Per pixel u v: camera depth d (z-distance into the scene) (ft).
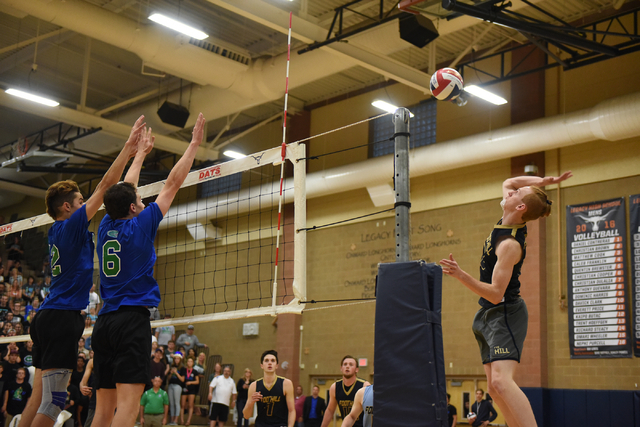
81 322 13.73
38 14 41.27
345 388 23.09
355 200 56.03
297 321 56.75
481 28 46.78
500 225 12.26
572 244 44.01
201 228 64.03
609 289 41.83
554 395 42.78
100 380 12.29
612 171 42.98
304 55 46.34
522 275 45.09
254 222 60.85
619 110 39.34
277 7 39.32
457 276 11.30
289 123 62.75
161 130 56.59
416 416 11.68
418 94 53.67
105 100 66.54
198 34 39.50
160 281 67.97
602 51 38.09
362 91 57.67
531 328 43.78
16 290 60.03
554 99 45.93
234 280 61.46
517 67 47.96
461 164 46.73
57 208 14.05
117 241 12.25
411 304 12.26
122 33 43.68
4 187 72.64
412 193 52.39
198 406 54.95
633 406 39.29
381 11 39.29
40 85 63.57
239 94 50.47
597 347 41.75
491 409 41.78
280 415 22.85
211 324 63.26
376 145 55.57
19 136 72.38
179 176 13.26
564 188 45.11
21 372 38.73
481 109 49.49
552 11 44.83
